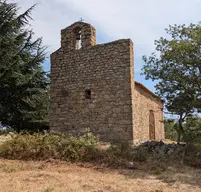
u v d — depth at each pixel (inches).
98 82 556.1
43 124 741.9
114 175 326.0
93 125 546.9
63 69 599.8
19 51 659.4
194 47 427.5
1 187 250.5
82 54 584.1
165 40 476.4
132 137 506.3
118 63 541.0
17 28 666.8
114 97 534.6
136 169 362.6
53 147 402.0
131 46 545.6
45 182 275.7
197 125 457.1
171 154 427.2
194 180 311.4
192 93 435.8
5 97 658.8
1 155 396.8
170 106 461.4
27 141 410.3
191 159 406.3
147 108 660.7
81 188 261.4
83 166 365.1
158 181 305.1
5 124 697.0
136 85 577.6
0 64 618.5
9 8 646.5
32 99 689.0
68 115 576.4
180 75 440.8
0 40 611.5
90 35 583.5
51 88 604.4
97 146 427.5
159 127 778.8
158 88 463.8
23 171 321.7
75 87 580.1
